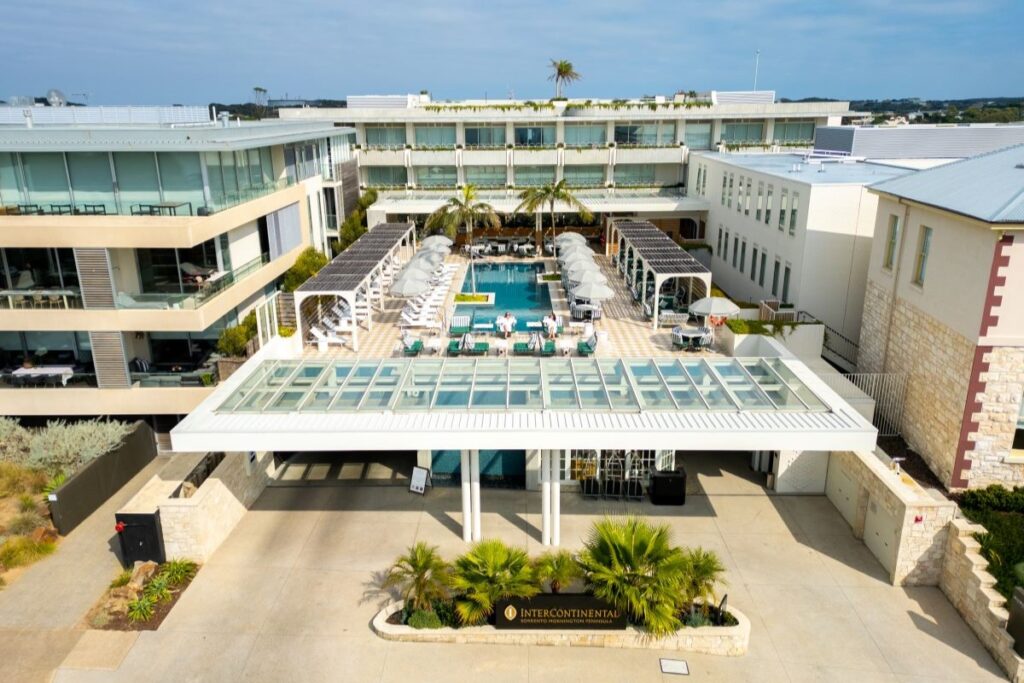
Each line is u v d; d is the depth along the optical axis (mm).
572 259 33969
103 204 23844
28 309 22516
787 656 14156
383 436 16406
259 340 25469
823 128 40312
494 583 14492
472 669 13875
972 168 21359
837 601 15742
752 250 33500
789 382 19078
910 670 13773
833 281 27031
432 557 15023
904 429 21891
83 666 13969
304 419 17219
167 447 24531
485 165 49938
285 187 32688
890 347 22969
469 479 17578
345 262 30984
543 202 44312
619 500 19969
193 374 23312
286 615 15414
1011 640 13562
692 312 27328
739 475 21359
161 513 16859
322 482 21188
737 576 16562
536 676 13680
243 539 18234
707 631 14203
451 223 41594
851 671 13758
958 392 18844
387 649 14406
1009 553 15836
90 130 23625
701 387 18781
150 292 25250
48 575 17125
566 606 14336
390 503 19984
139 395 23188
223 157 25719
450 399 18125
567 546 17719
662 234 36375
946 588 15922
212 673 13773
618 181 50812
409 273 29953
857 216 26297
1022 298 17453
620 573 14156
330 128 39469
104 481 20766
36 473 21047
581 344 25500
